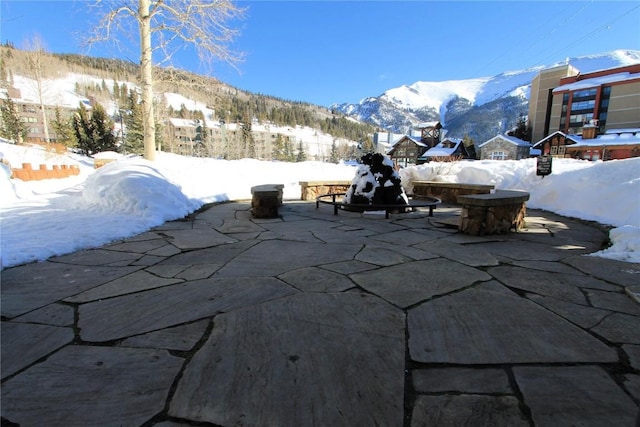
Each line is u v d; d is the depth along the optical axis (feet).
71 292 8.45
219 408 4.48
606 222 18.53
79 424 4.19
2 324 6.75
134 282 9.17
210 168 35.86
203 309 7.48
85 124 108.68
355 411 4.44
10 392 4.75
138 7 29.96
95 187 20.39
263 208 20.27
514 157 132.87
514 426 4.17
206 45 33.71
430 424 4.21
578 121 136.67
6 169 30.32
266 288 8.74
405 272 10.06
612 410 4.45
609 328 6.70
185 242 13.87
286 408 4.48
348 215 21.66
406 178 39.06
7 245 11.59
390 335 6.38
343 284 9.05
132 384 4.94
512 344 6.10
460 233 16.01
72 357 5.61
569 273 10.02
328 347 5.95
